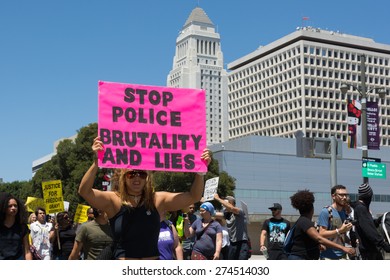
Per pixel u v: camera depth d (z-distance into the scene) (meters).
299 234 8.58
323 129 178.38
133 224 6.33
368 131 25.73
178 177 58.84
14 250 8.84
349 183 117.25
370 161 25.61
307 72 178.00
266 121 189.88
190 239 14.67
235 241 13.44
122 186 6.47
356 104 25.69
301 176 114.31
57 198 16.95
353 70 186.12
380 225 9.72
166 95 6.96
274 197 111.81
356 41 187.38
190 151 6.94
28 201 19.94
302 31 179.50
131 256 6.31
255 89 195.50
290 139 125.50
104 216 9.32
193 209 14.59
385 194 116.50
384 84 191.62
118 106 6.78
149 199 6.48
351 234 10.80
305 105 176.38
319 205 114.38
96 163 6.47
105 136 6.68
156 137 6.85
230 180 69.81
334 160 22.81
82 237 9.33
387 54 192.88
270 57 189.62
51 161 69.44
